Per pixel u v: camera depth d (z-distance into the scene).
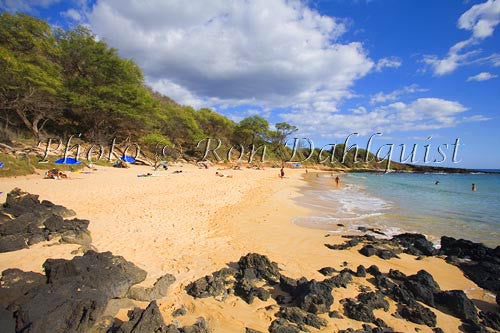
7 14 26.80
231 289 5.81
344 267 7.58
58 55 33.81
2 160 18.06
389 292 6.06
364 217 14.54
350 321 4.99
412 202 20.95
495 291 6.74
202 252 7.85
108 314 4.52
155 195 15.84
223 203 15.28
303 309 5.09
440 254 9.17
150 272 6.30
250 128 69.50
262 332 4.52
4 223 7.32
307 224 12.33
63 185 16.45
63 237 7.34
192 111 61.72
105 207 12.01
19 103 25.53
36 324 3.53
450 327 5.13
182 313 4.87
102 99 34.44
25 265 5.93
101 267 5.23
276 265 6.70
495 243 10.91
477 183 45.03
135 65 40.50
